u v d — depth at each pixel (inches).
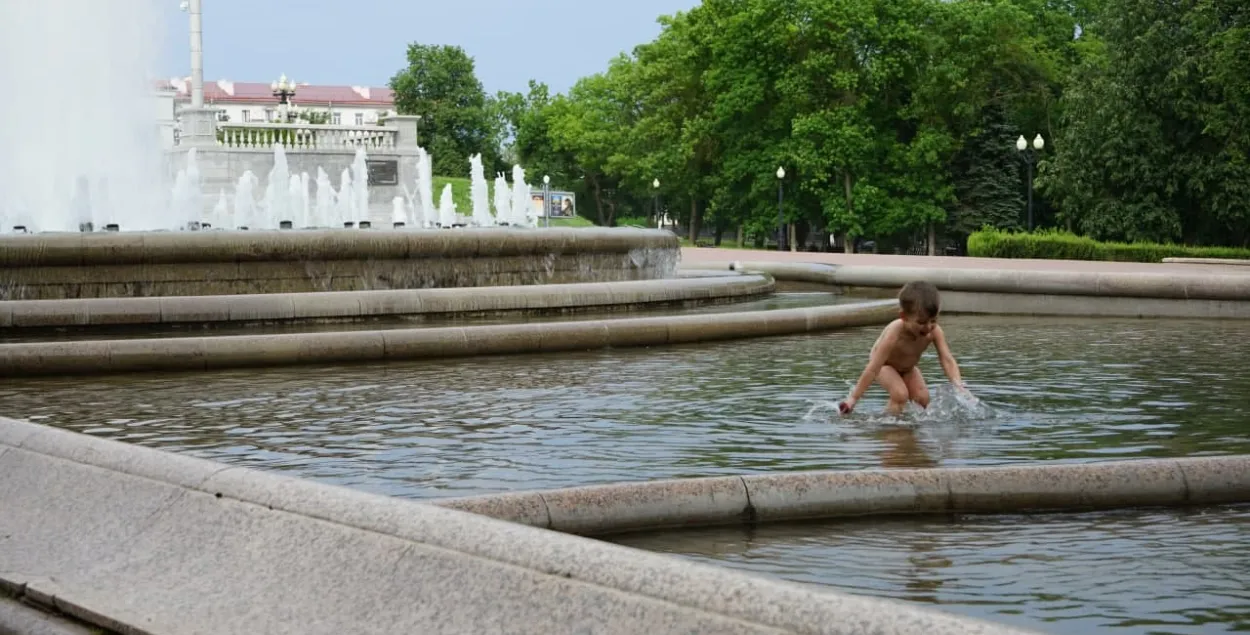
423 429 344.5
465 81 4667.8
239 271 650.8
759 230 2701.8
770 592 106.4
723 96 2615.7
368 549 138.3
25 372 470.3
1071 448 297.3
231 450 312.2
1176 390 412.5
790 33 2506.2
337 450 311.0
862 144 2471.7
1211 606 170.1
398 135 2327.8
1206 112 2042.3
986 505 233.8
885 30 2477.9
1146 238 2108.8
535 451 306.3
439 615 125.3
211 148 2164.1
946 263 1262.3
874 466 275.1
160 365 486.0
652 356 540.7
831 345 585.3
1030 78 2598.4
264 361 501.7
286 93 2549.2
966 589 179.9
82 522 168.7
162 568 152.9
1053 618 165.0
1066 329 706.2
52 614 152.8
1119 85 2106.3
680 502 222.7
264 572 143.8
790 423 343.9
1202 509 236.5
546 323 566.6
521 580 122.7
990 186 2554.1
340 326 601.0
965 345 598.2
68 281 619.5
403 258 688.4
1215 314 795.4
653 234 816.3
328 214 1911.9
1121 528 220.4
